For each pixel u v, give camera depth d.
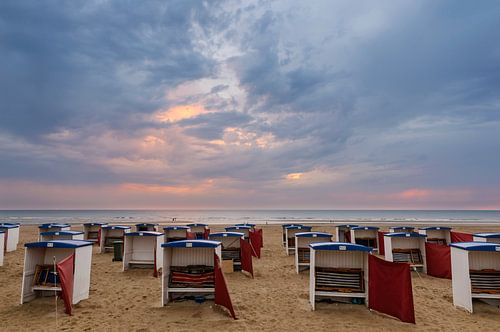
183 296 10.87
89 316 9.36
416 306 10.50
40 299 10.70
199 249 11.18
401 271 9.04
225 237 16.98
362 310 9.84
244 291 12.27
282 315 9.52
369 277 9.69
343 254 10.80
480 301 10.66
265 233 37.28
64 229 23.25
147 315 9.48
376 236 20.73
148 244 16.14
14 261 18.02
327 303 10.52
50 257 11.11
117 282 13.61
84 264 10.80
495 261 11.12
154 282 13.62
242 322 8.93
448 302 10.99
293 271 16.09
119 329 8.44
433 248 15.10
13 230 21.61
